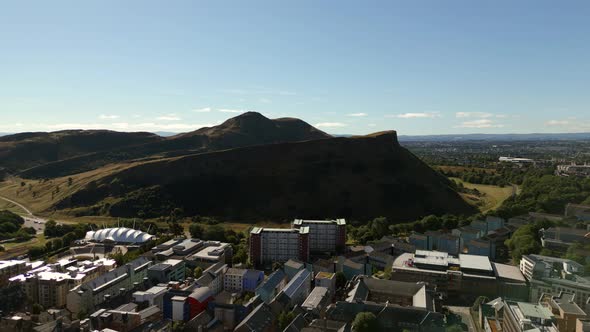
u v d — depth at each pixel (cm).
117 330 18675
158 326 19300
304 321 19325
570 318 19775
